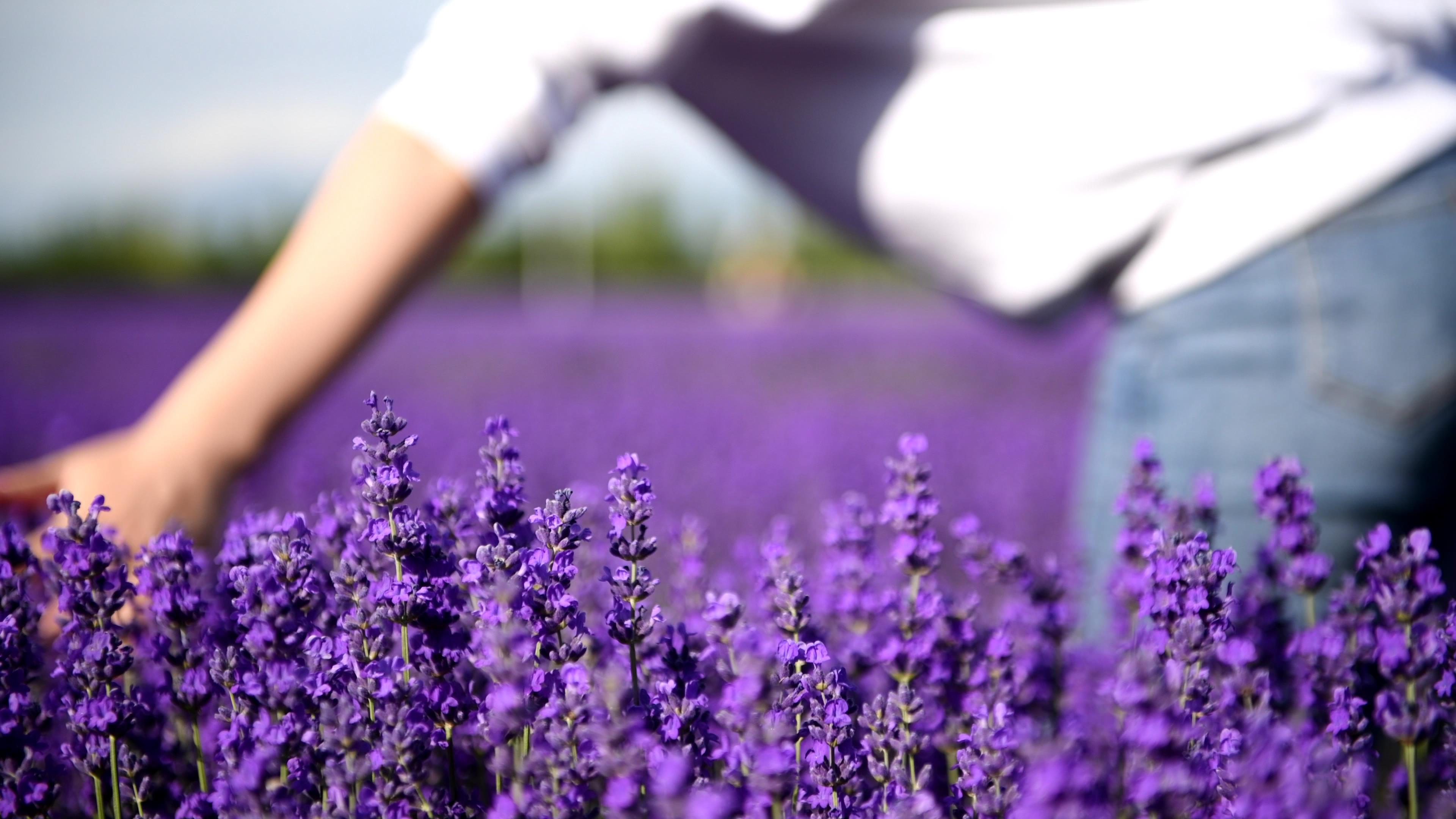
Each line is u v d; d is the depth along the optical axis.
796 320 22.50
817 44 1.71
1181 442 1.62
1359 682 1.07
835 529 1.21
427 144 1.42
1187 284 1.63
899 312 26.47
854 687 1.06
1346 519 1.53
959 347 14.69
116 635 0.94
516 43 1.46
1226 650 0.93
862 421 6.78
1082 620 1.74
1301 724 1.02
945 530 3.62
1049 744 0.71
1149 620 1.14
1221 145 1.61
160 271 43.44
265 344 1.35
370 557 0.97
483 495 0.96
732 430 6.37
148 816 0.94
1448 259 1.51
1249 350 1.57
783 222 42.22
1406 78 1.61
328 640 0.91
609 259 51.97
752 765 0.81
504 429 0.99
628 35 1.50
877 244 1.91
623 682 0.87
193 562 0.95
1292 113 1.58
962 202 1.76
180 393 1.35
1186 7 1.64
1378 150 1.54
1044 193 1.72
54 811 0.98
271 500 3.79
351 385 9.57
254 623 0.90
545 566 0.91
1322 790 0.67
